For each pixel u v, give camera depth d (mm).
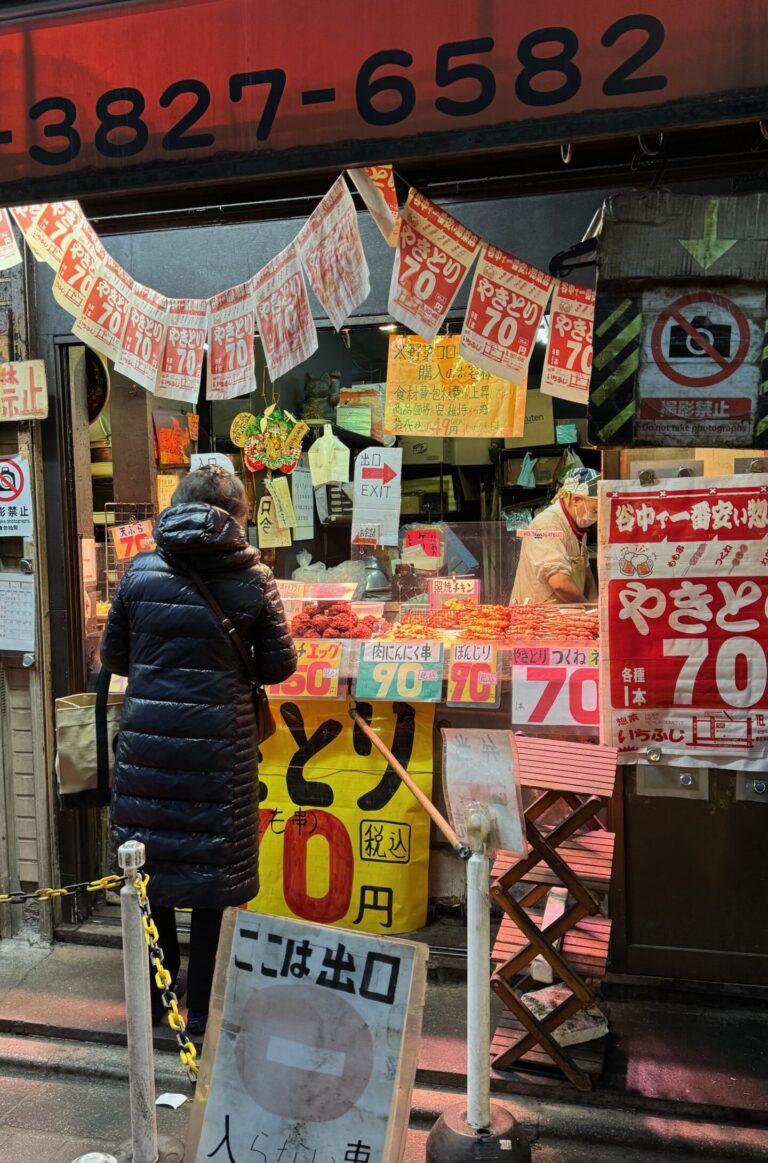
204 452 3957
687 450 3080
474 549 3664
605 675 2871
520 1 1856
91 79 2082
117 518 3814
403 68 1924
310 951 1998
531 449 3930
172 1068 2814
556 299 2568
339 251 2586
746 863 3100
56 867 3627
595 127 1852
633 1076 2705
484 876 2094
